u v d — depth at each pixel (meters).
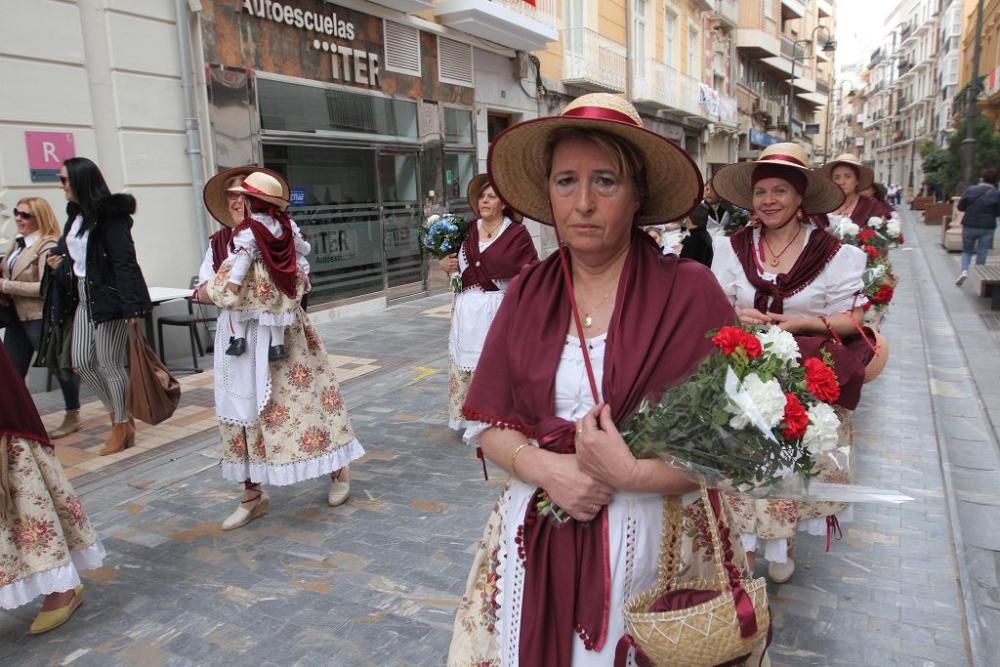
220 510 4.15
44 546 2.84
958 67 48.38
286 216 3.86
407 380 6.87
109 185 7.04
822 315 2.87
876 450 4.83
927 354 7.40
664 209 1.67
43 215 5.51
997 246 17.39
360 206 10.41
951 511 3.91
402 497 4.27
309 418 3.84
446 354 7.86
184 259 7.81
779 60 38.72
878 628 2.90
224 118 8.06
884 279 3.25
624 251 1.60
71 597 3.10
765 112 38.41
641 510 1.50
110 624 3.05
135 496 4.34
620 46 18.72
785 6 38.88
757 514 2.88
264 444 3.79
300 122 9.20
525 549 1.55
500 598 1.61
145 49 7.26
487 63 13.38
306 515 4.06
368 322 9.84
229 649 2.86
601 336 1.54
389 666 2.72
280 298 3.65
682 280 1.53
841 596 3.15
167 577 3.42
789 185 2.85
